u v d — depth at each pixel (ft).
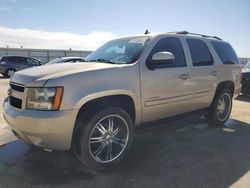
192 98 16.71
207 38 18.88
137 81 13.29
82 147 11.69
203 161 13.52
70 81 11.16
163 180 11.54
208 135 17.69
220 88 19.44
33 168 12.46
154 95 14.16
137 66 13.43
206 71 17.58
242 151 14.94
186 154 14.39
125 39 16.14
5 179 11.44
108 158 12.63
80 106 11.25
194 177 11.84
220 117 20.07
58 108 10.87
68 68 12.24
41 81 11.02
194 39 17.53
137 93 13.32
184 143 16.10
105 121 12.44
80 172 12.14
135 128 14.19
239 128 19.52
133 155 14.15
